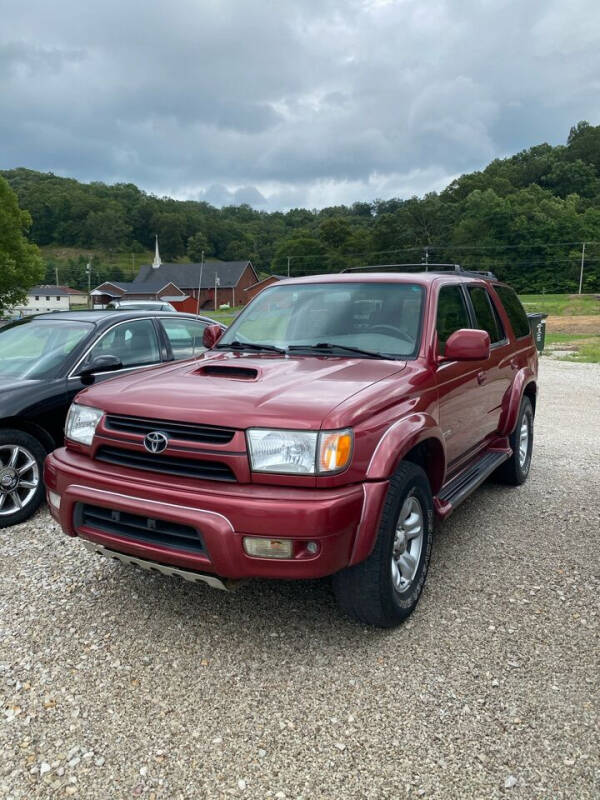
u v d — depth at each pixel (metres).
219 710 2.80
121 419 3.26
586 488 5.92
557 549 4.48
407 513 3.45
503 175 156.12
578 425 9.09
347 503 2.88
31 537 4.73
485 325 5.05
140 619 3.55
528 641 3.30
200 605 3.71
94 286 150.50
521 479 5.97
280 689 2.94
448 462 4.17
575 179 148.00
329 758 2.50
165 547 3.05
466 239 113.50
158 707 2.82
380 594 3.20
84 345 5.66
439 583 3.96
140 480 3.11
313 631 3.43
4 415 4.90
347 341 4.09
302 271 124.88
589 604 3.68
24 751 2.55
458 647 3.25
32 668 3.10
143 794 2.34
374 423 3.12
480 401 4.70
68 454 3.53
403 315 4.10
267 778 2.41
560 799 2.28
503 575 4.06
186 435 3.05
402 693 2.89
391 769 2.44
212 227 193.12
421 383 3.64
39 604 3.72
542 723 2.68
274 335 4.35
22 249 51.56
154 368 4.03
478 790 2.33
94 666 3.12
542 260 107.56
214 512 2.88
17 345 5.89
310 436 2.89
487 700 2.83
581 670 3.04
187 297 101.88
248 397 3.11
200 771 2.44
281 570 2.86
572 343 27.19
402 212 122.25
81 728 2.69
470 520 5.06
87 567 4.21
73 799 2.31
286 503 2.81
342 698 2.87
